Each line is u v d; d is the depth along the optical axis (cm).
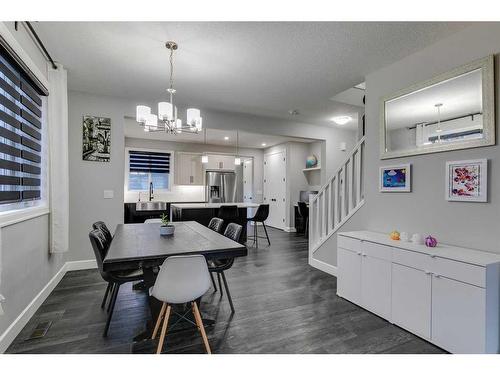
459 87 218
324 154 587
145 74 311
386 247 232
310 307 258
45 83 262
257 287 311
